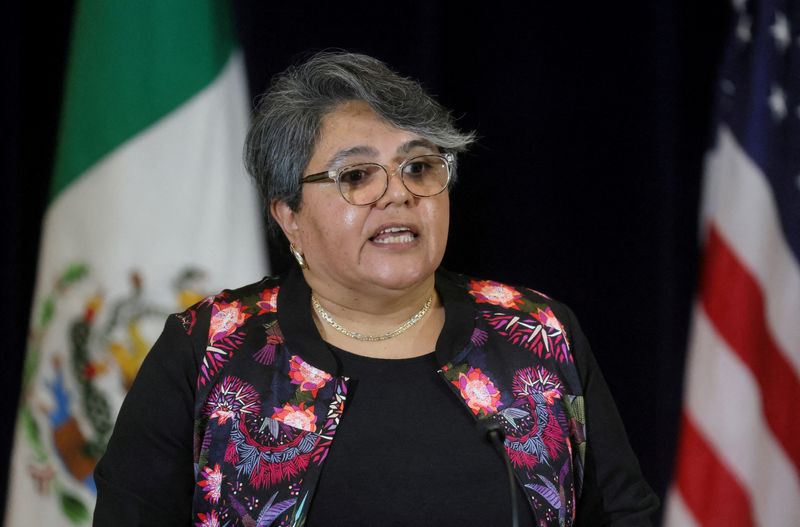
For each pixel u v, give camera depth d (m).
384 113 4.99
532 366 5.27
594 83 7.94
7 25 7.23
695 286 8.45
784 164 8.05
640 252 7.96
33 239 7.62
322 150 5.04
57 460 6.90
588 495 5.36
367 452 4.89
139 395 5.14
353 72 5.18
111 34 6.93
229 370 5.09
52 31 7.59
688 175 8.41
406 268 4.95
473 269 8.09
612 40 7.91
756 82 8.02
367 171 4.98
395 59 7.64
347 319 5.35
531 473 4.99
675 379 8.36
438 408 5.05
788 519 8.14
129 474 5.02
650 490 5.45
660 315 7.98
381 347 5.29
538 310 5.51
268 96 5.38
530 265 8.05
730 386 8.05
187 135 7.02
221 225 7.09
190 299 6.98
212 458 4.96
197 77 7.04
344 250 5.00
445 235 5.11
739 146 8.03
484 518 4.88
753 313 8.03
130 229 6.92
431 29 7.59
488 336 5.32
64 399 6.89
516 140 8.01
